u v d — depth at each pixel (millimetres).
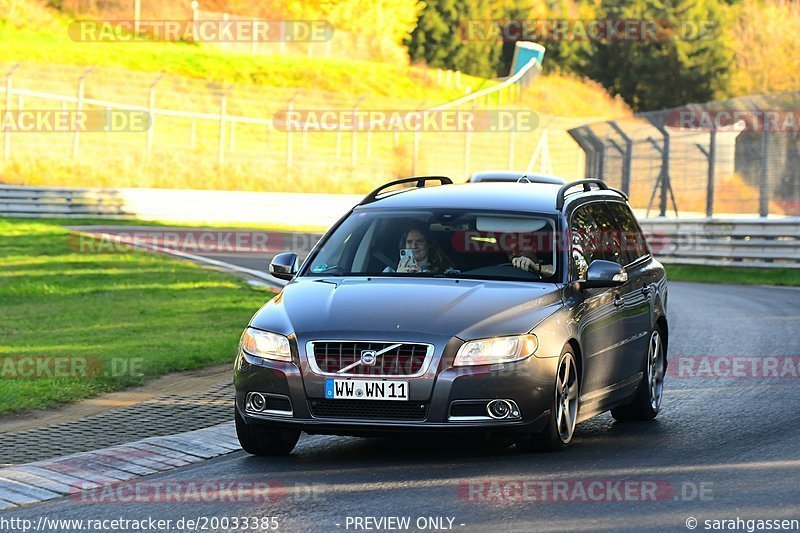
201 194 140250
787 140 95688
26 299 62750
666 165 106438
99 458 27250
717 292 77000
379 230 30422
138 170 158250
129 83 179500
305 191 170250
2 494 23812
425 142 190625
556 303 27484
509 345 25625
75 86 172375
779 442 28172
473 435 25625
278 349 26203
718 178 109188
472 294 27109
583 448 27797
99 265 80312
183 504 22609
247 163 169625
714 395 36062
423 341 25375
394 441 29344
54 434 30359
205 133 173375
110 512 22125
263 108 186000
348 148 182000
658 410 33125
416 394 25203
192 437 29625
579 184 32250
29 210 128625
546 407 26078
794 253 92625
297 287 28609
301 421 25766
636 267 33406
